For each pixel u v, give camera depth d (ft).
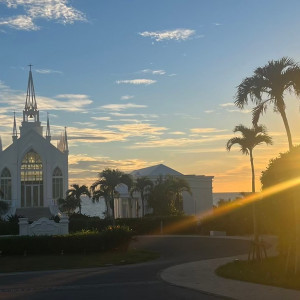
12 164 238.89
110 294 51.39
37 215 224.12
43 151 241.55
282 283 55.21
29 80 256.11
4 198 235.81
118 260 98.43
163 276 63.93
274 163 73.97
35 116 252.62
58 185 242.17
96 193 191.31
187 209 237.45
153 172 245.04
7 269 88.28
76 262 96.02
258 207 85.25
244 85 78.64
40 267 90.02
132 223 177.47
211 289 52.75
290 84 77.77
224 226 162.20
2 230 170.60
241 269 69.10
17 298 50.06
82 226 175.11
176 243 135.74
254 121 79.97
